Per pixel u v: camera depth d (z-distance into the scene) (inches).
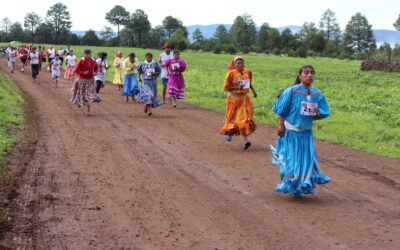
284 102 249.1
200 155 356.5
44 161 323.3
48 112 548.7
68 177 287.4
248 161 341.1
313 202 251.6
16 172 293.0
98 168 310.5
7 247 185.8
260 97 735.7
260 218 225.9
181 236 202.8
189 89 887.1
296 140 251.0
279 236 203.8
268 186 280.4
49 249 187.2
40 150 355.3
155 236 202.4
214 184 281.7
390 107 626.5
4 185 264.2
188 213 231.1
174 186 275.6
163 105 657.0
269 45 6215.6
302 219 225.0
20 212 225.5
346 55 4451.3
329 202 252.2
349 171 320.5
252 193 265.6
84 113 555.2
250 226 215.3
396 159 363.9
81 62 522.3
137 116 544.7
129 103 667.4
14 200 241.6
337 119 535.2
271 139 428.5
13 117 481.7
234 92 379.6
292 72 1601.9
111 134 428.5
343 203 250.7
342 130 475.8
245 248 190.9
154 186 274.5
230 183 284.5
